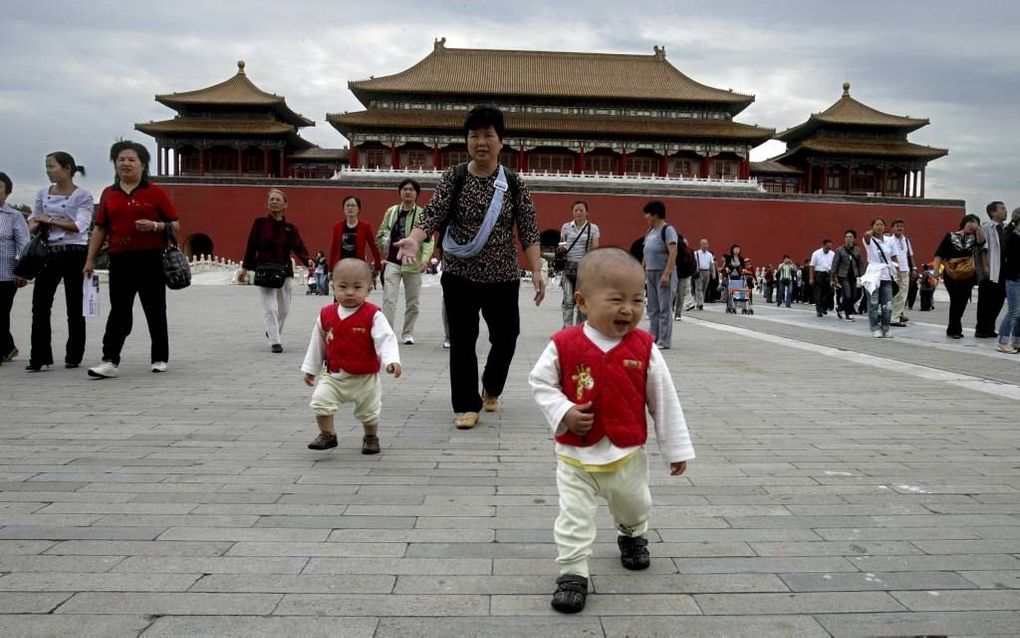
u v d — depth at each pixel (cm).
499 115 768
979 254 1678
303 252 1346
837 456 649
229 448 655
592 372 391
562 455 397
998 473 599
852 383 1042
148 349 1347
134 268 1029
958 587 390
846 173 7275
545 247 6881
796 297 3988
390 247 1428
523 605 368
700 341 1612
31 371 1070
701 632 343
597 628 346
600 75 6988
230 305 2644
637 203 6525
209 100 6675
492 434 722
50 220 1063
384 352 612
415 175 6469
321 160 7275
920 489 556
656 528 475
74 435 694
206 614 354
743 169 6869
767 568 414
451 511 498
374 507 504
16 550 425
